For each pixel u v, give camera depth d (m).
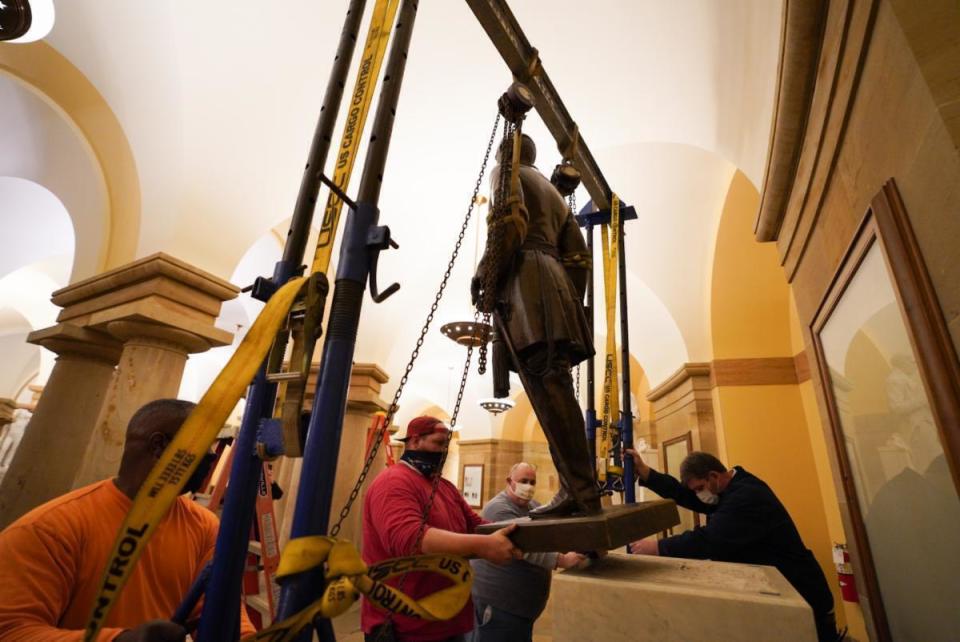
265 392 0.95
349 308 0.95
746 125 3.11
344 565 0.74
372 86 1.20
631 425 2.54
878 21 1.17
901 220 1.16
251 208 4.04
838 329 1.88
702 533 2.01
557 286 1.43
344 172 1.12
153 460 1.21
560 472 1.38
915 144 1.08
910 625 1.52
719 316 5.23
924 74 0.99
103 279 3.54
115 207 3.87
